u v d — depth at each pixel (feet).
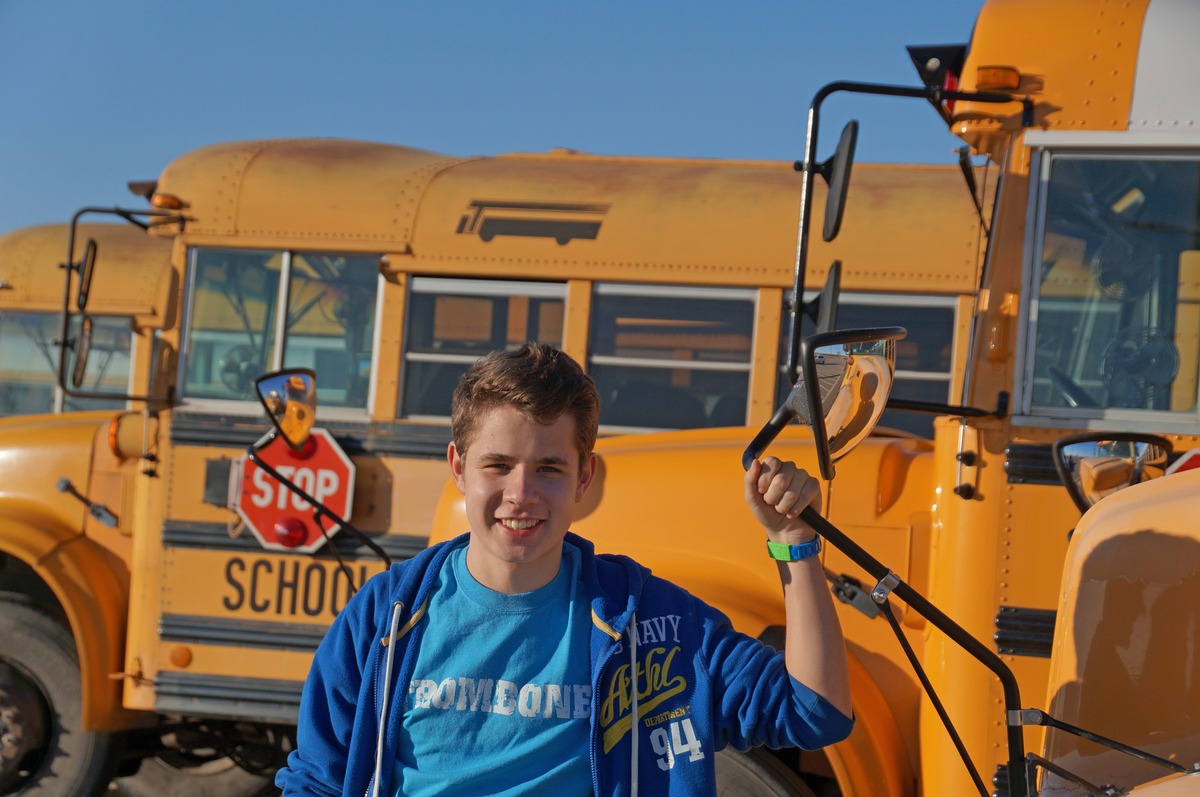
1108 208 9.55
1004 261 9.69
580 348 14.39
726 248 14.25
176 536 14.62
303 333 14.93
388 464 14.38
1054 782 6.22
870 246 14.07
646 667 5.82
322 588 14.25
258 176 15.20
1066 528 9.42
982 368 9.69
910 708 10.37
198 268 15.23
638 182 14.87
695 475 10.99
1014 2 9.86
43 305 24.48
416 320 14.74
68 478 15.61
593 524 11.05
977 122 9.73
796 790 10.14
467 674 5.72
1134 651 6.14
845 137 8.84
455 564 6.02
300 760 6.00
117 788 17.72
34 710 14.98
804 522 5.80
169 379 15.02
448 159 15.96
